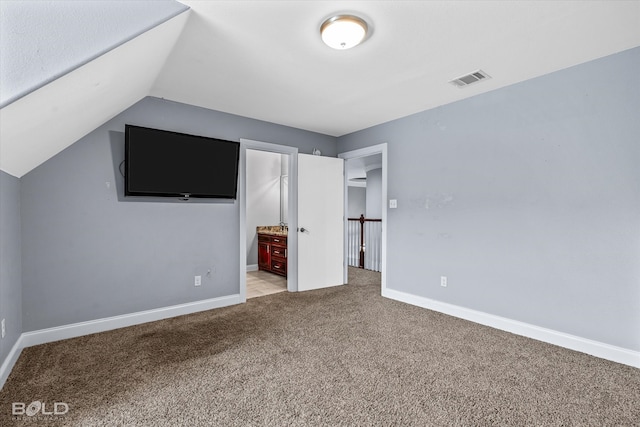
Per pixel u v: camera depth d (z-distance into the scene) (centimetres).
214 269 341
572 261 239
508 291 275
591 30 191
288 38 201
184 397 173
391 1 165
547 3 166
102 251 274
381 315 315
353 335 263
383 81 268
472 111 302
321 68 244
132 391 179
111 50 151
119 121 281
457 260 313
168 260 310
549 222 251
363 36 190
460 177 311
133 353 228
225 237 349
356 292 409
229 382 189
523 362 216
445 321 298
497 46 211
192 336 260
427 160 341
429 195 339
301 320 300
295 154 412
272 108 337
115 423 151
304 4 167
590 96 231
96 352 229
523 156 266
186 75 256
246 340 252
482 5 168
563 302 244
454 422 154
